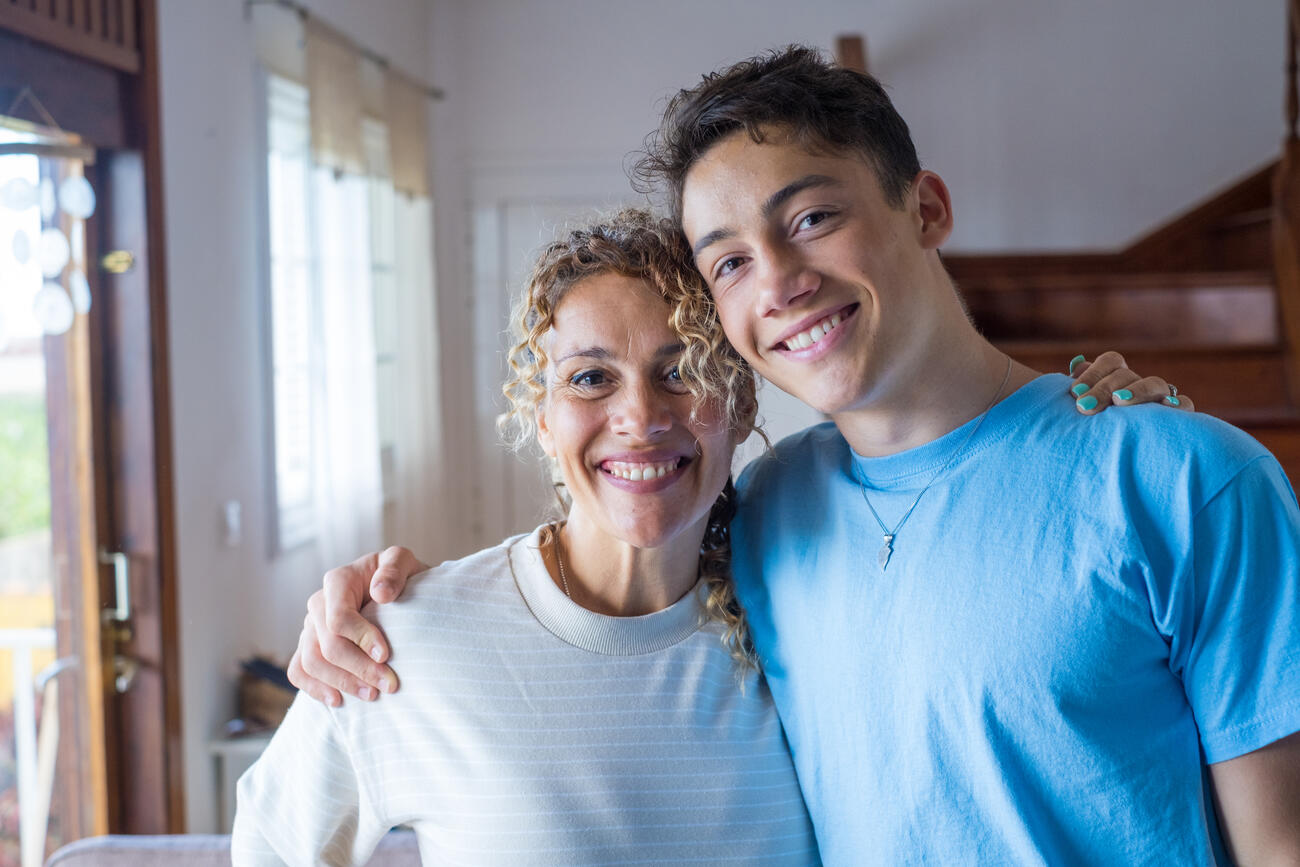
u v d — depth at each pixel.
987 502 1.03
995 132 5.34
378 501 4.04
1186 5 5.21
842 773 1.08
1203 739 0.96
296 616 3.54
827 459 1.21
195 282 2.90
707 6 5.39
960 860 1.00
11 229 2.02
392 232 4.33
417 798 1.11
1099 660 0.96
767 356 1.06
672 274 1.08
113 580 2.68
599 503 1.11
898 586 1.05
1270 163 4.83
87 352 2.59
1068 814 0.97
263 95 3.32
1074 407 1.05
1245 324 3.59
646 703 1.11
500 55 5.48
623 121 5.45
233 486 3.11
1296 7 3.35
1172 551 0.95
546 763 1.08
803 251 1.02
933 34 5.35
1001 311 3.94
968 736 0.99
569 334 1.08
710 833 1.09
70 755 2.62
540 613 1.14
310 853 1.16
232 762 2.94
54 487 2.54
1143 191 5.28
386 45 4.62
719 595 1.17
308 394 3.59
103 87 2.50
